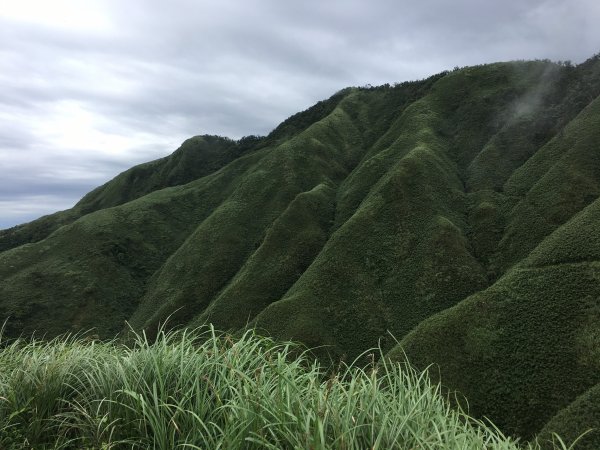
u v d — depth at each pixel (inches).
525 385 1124.5
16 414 172.2
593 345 1105.4
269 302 2214.6
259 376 161.0
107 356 203.3
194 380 175.9
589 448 816.9
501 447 142.4
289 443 132.2
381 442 135.0
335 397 151.3
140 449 162.2
